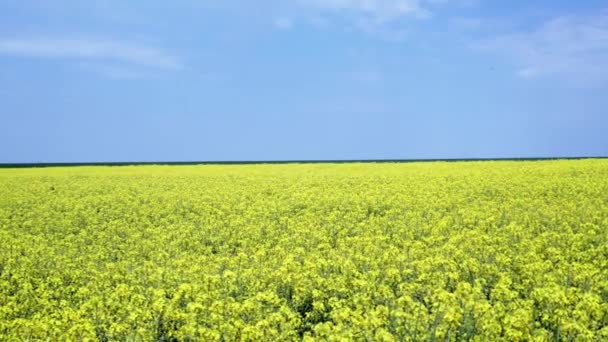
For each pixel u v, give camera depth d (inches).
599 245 620.1
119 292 471.2
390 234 746.8
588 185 1100.5
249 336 370.0
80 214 972.6
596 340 363.3
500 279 473.4
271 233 757.9
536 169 1546.5
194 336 390.3
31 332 396.8
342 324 383.9
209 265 577.0
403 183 1286.9
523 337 353.1
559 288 441.1
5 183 1530.5
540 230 738.2
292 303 477.4
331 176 1565.0
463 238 652.1
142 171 2005.4
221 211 957.2
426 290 466.9
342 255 599.8
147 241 719.1
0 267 637.3
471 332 387.2
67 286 546.0
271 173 1760.6
